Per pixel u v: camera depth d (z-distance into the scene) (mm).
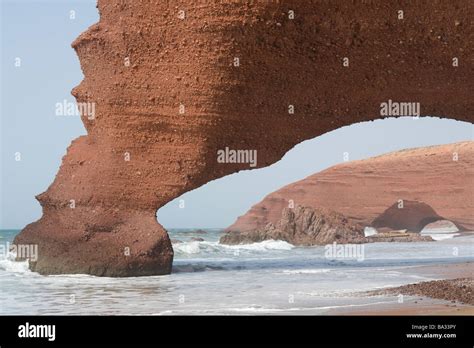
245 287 17016
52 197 22953
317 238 60000
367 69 20281
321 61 19938
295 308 12828
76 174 22750
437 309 12344
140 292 16188
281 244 55281
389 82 20734
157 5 20906
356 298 14094
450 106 21812
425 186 79750
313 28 19000
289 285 17328
